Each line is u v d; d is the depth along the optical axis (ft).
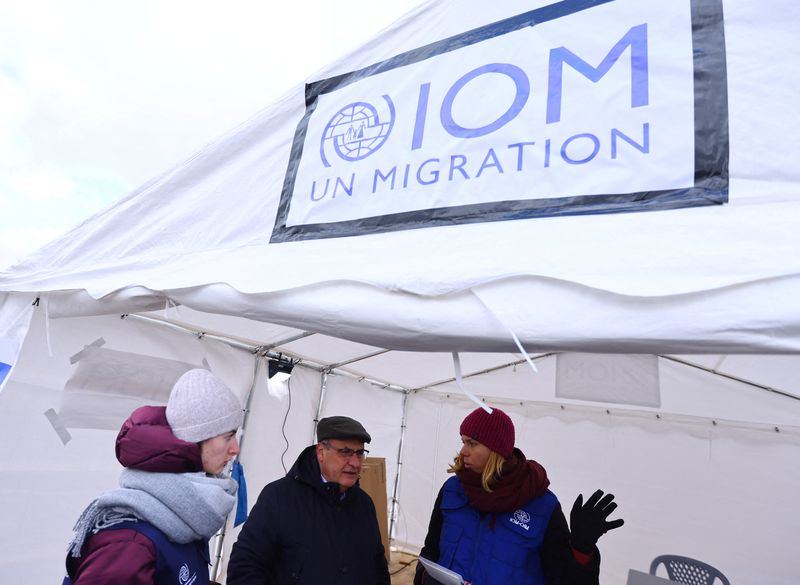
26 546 7.56
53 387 7.95
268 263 4.60
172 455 2.96
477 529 5.12
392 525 17.30
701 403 12.76
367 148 4.62
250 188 5.32
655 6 3.50
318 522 4.63
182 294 4.97
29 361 7.64
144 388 9.30
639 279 2.74
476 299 3.23
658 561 9.02
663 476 13.32
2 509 7.32
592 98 3.52
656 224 2.93
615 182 3.21
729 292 2.50
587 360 13.89
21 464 7.54
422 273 3.50
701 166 2.97
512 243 3.34
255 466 11.89
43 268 6.59
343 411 15.31
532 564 4.86
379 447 16.96
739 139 2.92
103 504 2.77
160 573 2.71
